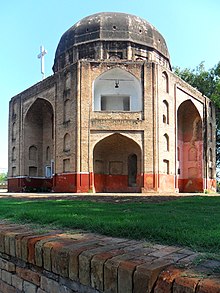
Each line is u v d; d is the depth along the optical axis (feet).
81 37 81.30
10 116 94.68
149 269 5.47
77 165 68.33
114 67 71.97
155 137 69.72
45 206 19.48
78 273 6.58
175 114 76.59
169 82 75.25
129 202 26.61
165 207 19.49
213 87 101.55
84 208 17.44
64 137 72.95
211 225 9.82
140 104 71.15
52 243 7.56
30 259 7.94
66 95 73.46
